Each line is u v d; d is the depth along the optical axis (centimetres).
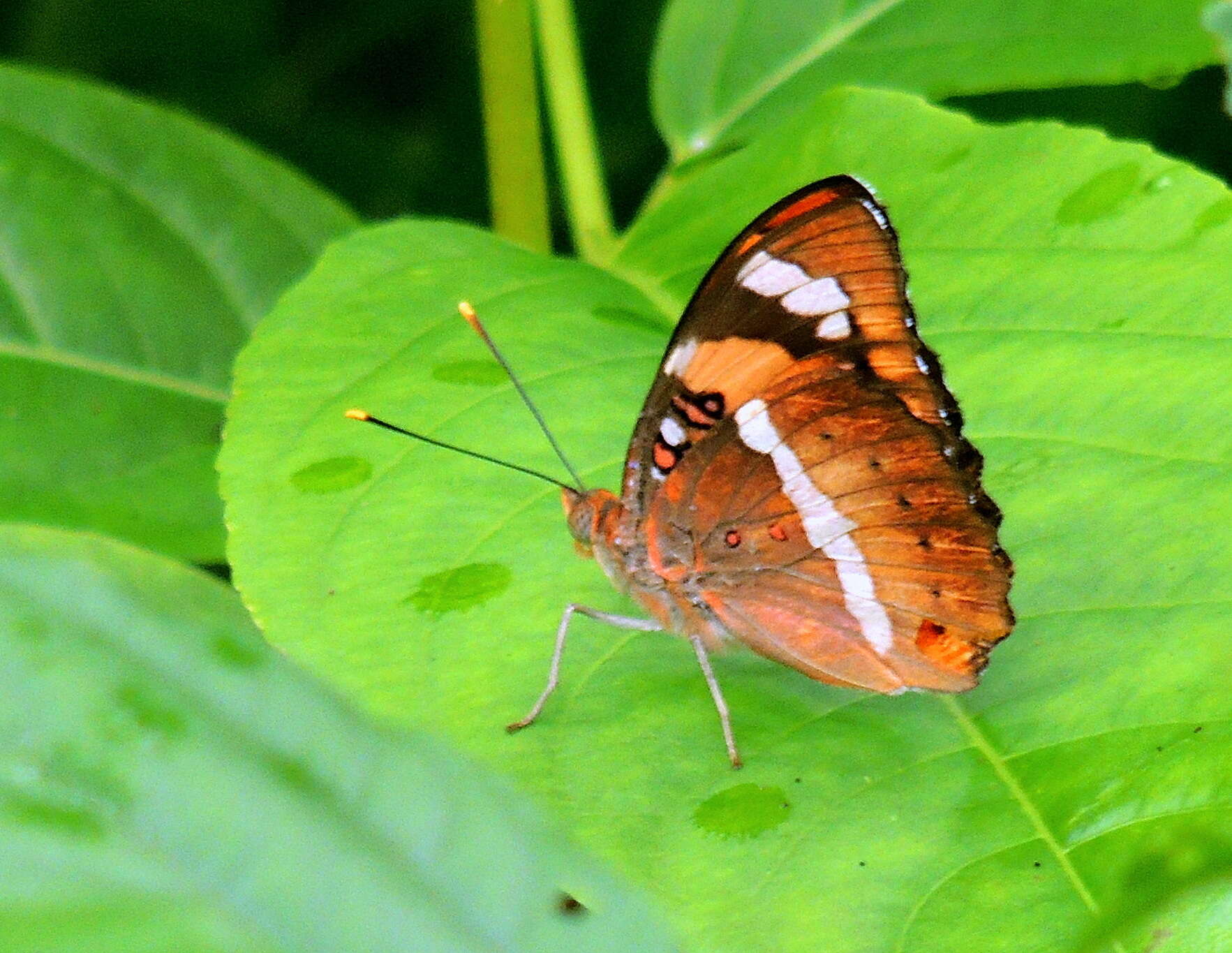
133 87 157
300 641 127
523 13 132
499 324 130
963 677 126
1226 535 127
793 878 125
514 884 74
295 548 128
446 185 158
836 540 127
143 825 68
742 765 126
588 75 156
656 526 128
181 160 134
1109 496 127
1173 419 128
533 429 129
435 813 75
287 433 128
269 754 75
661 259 131
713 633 128
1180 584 126
